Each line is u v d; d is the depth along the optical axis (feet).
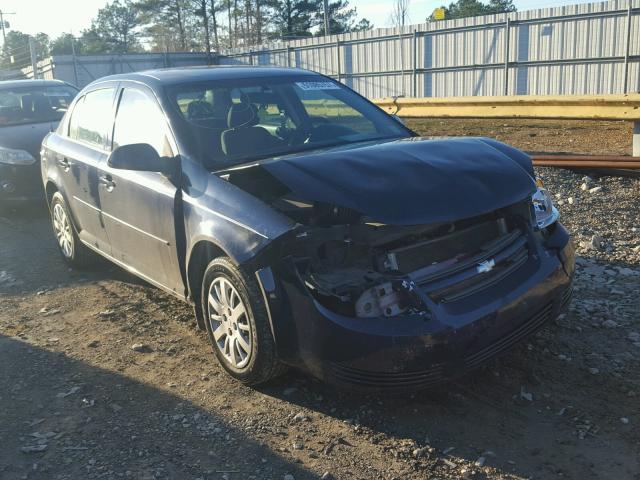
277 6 205.98
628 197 22.84
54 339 14.76
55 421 11.22
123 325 15.39
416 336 9.70
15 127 28.04
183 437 10.60
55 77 117.60
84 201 17.35
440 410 11.00
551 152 33.76
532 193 11.34
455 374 10.11
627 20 68.08
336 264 10.64
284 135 14.19
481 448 9.89
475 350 10.16
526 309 10.83
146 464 9.90
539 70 76.84
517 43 77.92
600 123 49.06
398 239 10.46
